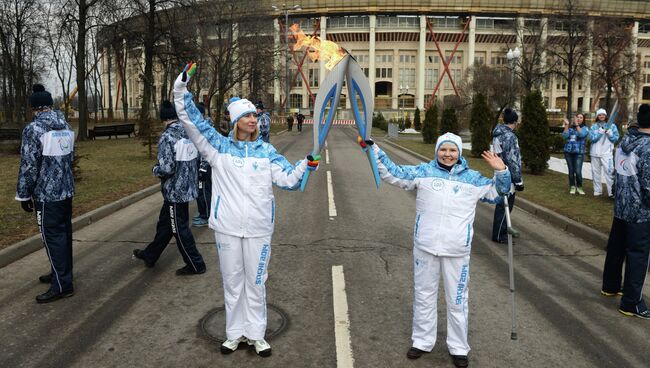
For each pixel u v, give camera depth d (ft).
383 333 13.07
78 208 26.81
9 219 23.41
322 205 30.73
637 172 13.98
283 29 147.23
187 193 16.76
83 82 82.23
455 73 276.41
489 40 272.51
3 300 14.93
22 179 14.38
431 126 88.69
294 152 69.62
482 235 23.94
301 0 260.62
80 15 81.05
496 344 12.56
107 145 71.56
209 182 24.50
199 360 11.55
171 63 92.79
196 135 11.35
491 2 258.37
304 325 13.47
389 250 20.76
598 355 12.05
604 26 128.67
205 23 99.91
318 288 16.24
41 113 14.84
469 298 15.62
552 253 20.90
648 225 13.94
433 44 274.77
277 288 16.21
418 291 11.75
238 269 11.69
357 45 276.21
